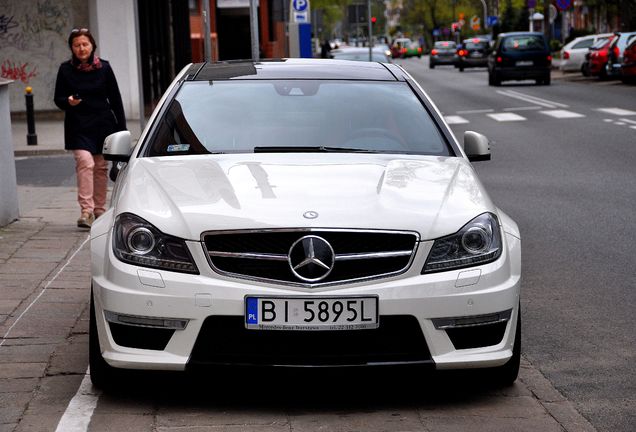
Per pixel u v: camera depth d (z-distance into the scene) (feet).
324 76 24.03
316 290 17.51
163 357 17.66
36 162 60.18
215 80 23.70
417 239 17.84
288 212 17.88
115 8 89.30
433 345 17.80
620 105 100.32
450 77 189.37
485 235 18.25
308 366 17.56
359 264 17.70
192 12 157.38
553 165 56.18
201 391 19.24
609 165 55.31
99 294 18.08
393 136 22.06
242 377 20.15
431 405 18.58
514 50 144.77
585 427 17.43
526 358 21.63
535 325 24.25
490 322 18.06
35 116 90.43
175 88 23.34
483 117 94.84
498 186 48.52
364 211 18.01
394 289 17.58
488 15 401.90
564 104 105.50
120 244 18.03
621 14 178.09
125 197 18.89
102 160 37.60
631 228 36.63
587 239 34.76
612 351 22.09
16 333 22.74
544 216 39.60
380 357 17.76
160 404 18.45
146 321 17.61
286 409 18.30
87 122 36.47
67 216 39.58
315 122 22.25
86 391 19.02
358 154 21.30
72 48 36.37
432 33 479.41
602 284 28.27
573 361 21.40
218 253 17.62
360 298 17.51
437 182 19.56
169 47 117.60
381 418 17.84
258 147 21.44
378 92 23.48
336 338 17.67
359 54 110.93
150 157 21.07
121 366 17.79
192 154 21.16
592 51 153.17
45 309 24.85
